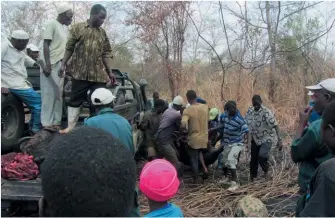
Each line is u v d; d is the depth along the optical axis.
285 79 12.05
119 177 1.23
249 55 11.88
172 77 13.70
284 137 9.95
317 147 2.87
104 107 3.71
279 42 12.12
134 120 7.02
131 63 18.38
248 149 7.09
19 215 3.61
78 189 1.17
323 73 11.59
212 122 7.34
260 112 6.50
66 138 1.29
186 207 5.29
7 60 4.88
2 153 4.80
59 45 5.10
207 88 12.70
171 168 2.10
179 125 6.66
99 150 1.24
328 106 2.24
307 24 12.28
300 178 3.06
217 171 7.30
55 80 5.09
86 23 4.80
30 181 3.80
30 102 5.10
